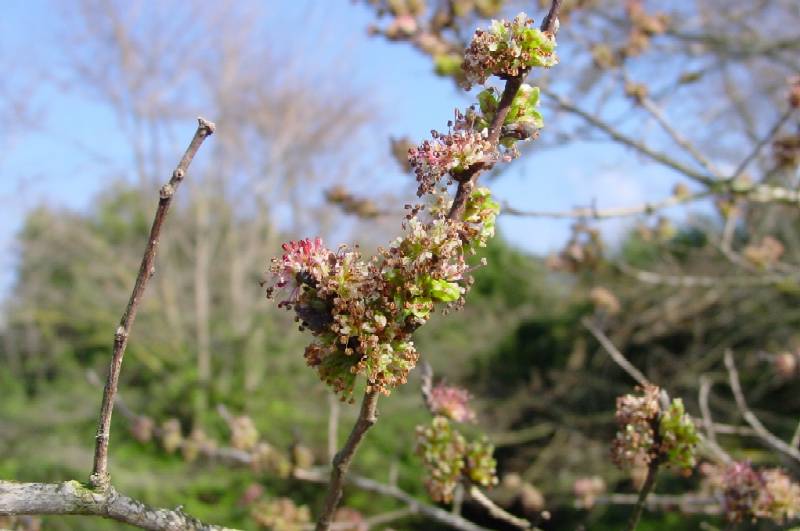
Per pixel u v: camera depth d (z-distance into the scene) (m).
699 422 0.21
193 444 0.43
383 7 0.38
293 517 0.35
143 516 0.14
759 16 0.69
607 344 0.39
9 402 1.25
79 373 1.33
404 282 0.14
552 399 1.10
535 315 1.19
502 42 0.15
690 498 0.38
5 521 0.23
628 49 0.44
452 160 0.15
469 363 1.20
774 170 0.40
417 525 1.03
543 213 0.36
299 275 0.15
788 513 0.21
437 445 0.23
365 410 0.15
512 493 0.84
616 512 0.95
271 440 1.10
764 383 0.91
